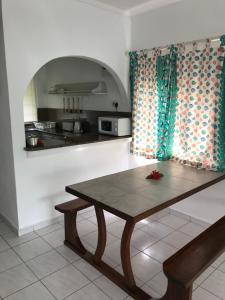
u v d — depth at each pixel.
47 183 2.97
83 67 4.25
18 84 2.55
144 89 3.34
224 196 2.82
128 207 1.89
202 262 1.71
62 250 2.58
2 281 2.16
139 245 2.65
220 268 2.30
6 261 2.41
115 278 2.14
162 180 2.47
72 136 3.61
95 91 3.83
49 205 3.04
